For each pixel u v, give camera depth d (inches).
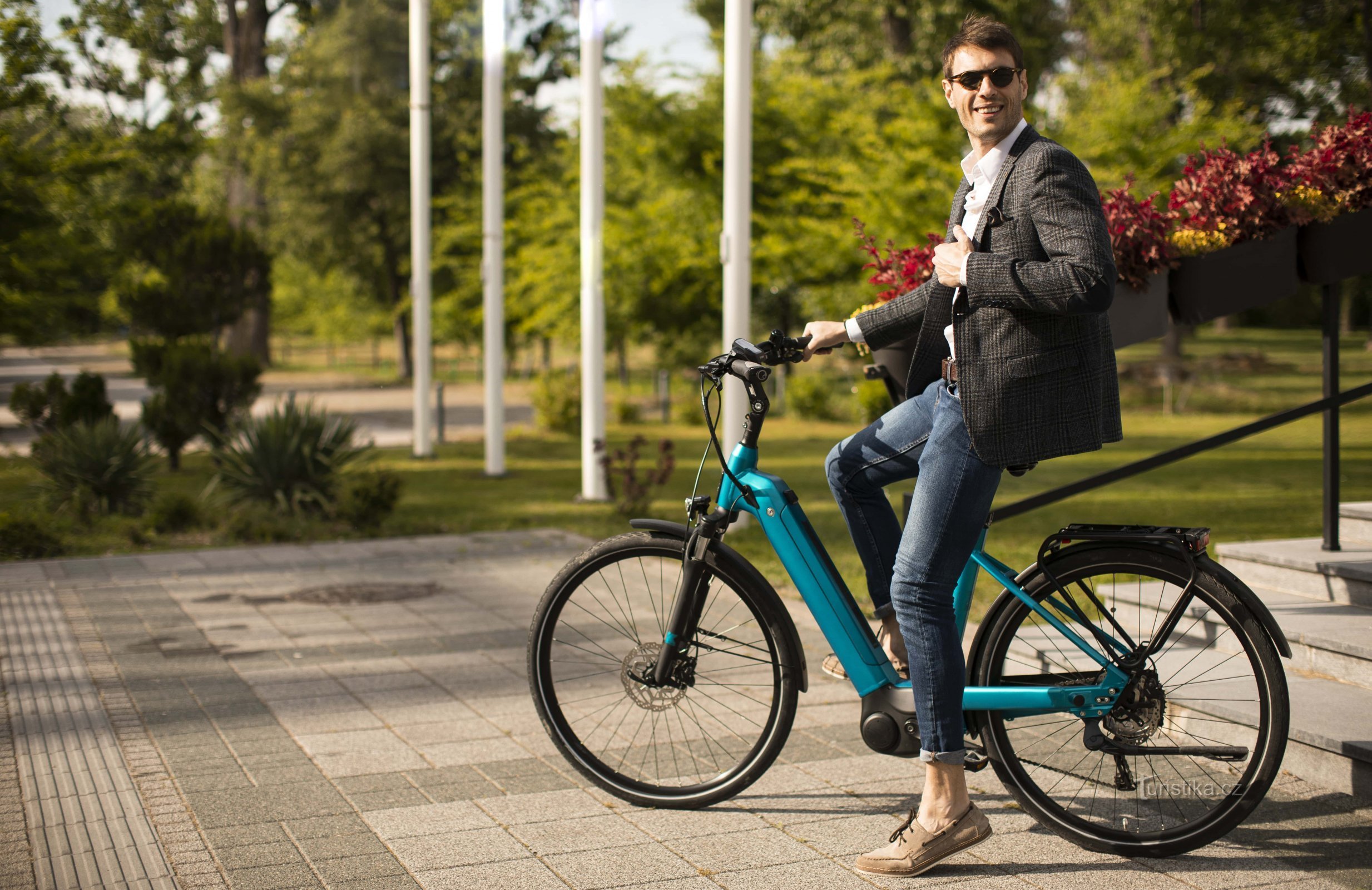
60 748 155.9
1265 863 115.4
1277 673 112.1
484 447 682.2
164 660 205.5
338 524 384.8
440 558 316.2
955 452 111.3
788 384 879.1
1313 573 166.9
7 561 319.9
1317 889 109.7
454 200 1323.8
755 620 130.7
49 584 281.1
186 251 705.0
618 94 973.8
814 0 1074.7
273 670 198.1
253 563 309.6
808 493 447.8
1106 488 442.0
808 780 141.9
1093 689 117.1
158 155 650.2
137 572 295.6
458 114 1435.8
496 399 526.0
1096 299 98.9
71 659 206.7
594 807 134.0
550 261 976.9
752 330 1083.3
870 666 122.2
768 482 125.3
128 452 420.5
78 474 407.2
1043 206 102.7
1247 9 1069.1
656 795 133.3
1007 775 122.6
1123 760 120.9
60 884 112.6
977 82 107.3
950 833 114.5
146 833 125.8
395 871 115.8
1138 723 116.4
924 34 1004.6
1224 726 131.5
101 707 175.8
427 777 144.1
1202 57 1069.1
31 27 486.9
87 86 537.0
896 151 800.9
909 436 118.6
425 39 570.6
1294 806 128.2
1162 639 116.5
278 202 1546.5
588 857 119.4
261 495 403.9
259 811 132.5
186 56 1085.8
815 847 122.0
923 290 119.6
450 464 578.9
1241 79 1090.1
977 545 119.5
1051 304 100.0
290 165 1453.0
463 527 374.9
